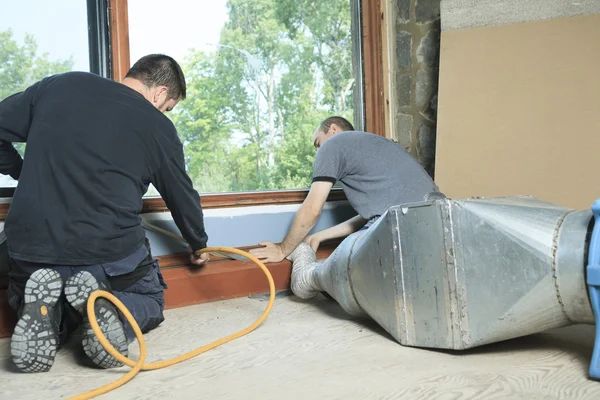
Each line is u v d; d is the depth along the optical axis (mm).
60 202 1841
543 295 1728
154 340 2168
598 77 3141
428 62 3742
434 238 1889
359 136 2842
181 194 2209
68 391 1640
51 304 1754
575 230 1698
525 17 3352
